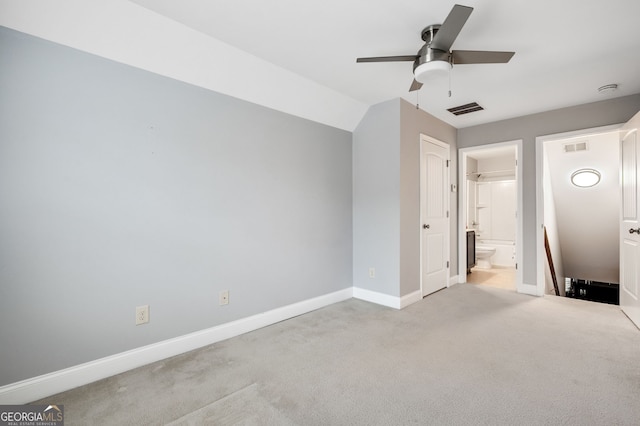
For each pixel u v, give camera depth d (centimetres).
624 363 202
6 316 159
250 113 268
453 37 181
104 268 190
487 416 150
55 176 173
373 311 317
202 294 236
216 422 147
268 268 282
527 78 277
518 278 387
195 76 228
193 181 231
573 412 152
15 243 161
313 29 206
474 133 425
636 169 271
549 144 401
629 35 209
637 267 267
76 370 179
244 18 193
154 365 204
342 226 359
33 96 166
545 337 246
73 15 168
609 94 313
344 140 362
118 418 150
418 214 357
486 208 626
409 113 341
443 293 383
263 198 278
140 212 204
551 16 190
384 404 160
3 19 156
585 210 441
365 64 254
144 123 206
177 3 177
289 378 187
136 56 199
